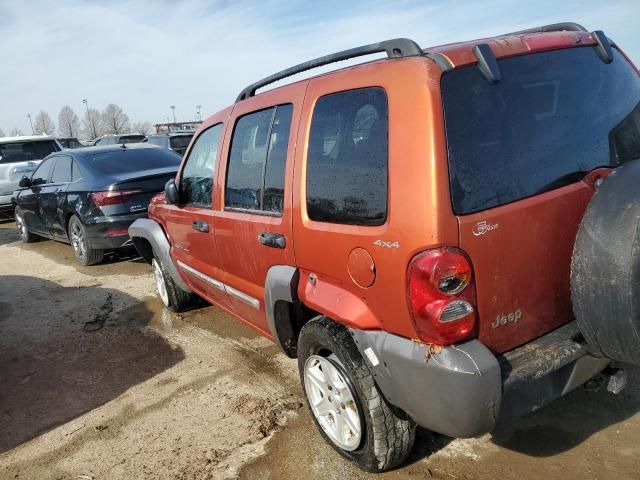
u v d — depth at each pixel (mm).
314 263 2580
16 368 4363
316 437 3004
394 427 2447
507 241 2080
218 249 3627
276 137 2941
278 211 2881
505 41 2270
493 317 2115
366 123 2271
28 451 3189
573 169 2281
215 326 4855
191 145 4094
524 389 2105
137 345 4586
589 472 2531
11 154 11703
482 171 2057
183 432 3205
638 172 1973
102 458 3045
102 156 7289
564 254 2256
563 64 2375
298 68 2926
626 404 3025
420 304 2010
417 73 2072
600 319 1983
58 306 5832
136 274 6848
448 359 2006
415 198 2004
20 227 9719
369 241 2189
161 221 4766
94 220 6711
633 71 2715
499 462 2662
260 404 3420
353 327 2359
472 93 2096
